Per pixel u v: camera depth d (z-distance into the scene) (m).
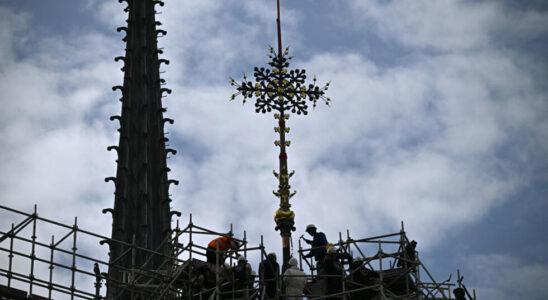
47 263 47.22
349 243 49.06
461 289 49.22
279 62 57.06
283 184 54.34
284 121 56.06
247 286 47.16
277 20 58.41
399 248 48.97
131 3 82.94
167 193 73.38
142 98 77.38
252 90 56.69
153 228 70.88
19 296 46.16
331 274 46.84
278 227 53.25
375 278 48.47
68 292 47.47
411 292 48.94
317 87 56.94
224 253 48.91
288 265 50.62
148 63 79.94
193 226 50.12
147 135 75.38
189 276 49.28
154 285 50.75
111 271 60.34
